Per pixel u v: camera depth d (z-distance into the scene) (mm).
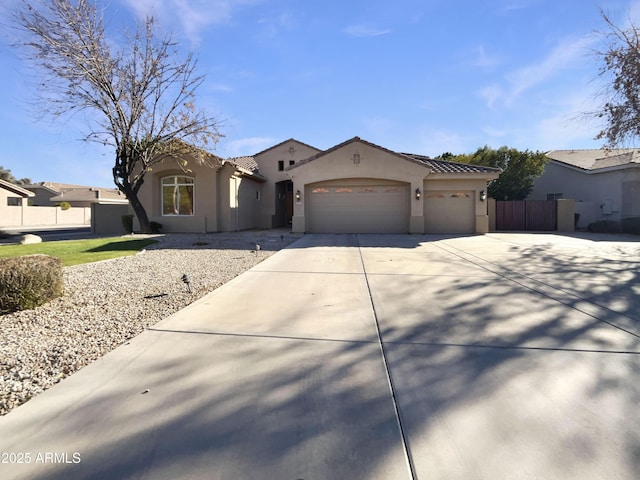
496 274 8195
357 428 2682
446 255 11164
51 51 14523
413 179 18406
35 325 4801
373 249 12578
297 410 2916
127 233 20188
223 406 2969
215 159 19031
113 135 16922
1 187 34031
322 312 5422
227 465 2314
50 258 6012
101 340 4324
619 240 15789
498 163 29219
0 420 2771
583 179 24875
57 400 3051
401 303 5883
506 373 3494
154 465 2312
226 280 7660
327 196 19188
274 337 4438
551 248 12875
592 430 2623
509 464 2297
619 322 4926
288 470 2271
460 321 4988
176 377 3441
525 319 5062
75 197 52000
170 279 7707
